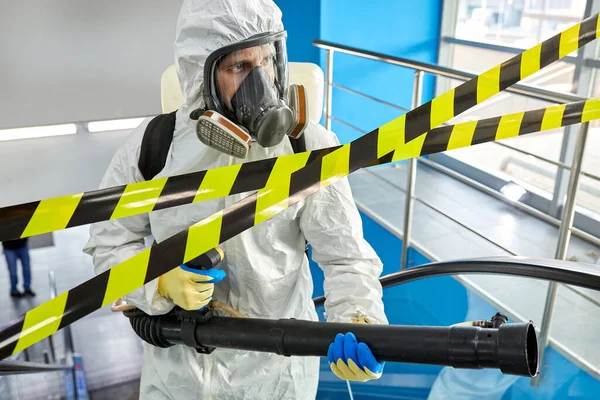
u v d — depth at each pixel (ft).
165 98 7.01
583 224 10.94
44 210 1.87
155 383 4.63
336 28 13.16
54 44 12.43
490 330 2.70
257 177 2.19
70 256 14.29
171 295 3.71
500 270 5.76
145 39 13.00
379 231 12.11
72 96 13.01
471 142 2.73
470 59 13.61
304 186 2.10
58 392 10.08
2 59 12.22
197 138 4.00
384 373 9.24
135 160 4.11
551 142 11.64
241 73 3.65
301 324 3.33
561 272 5.31
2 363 6.52
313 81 7.23
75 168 13.76
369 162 2.20
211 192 2.10
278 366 4.70
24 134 13.08
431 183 13.56
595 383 7.43
